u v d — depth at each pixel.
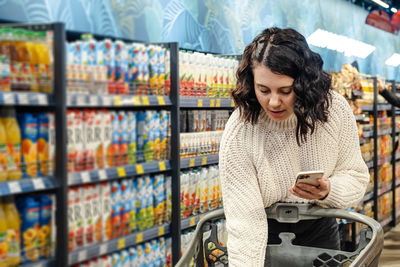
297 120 1.75
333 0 8.00
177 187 3.52
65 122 2.62
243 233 1.80
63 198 2.63
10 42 2.53
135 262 3.29
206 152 4.06
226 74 4.31
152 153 3.42
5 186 2.41
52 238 2.69
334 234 2.10
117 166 3.10
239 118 1.87
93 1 3.62
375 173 6.31
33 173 2.62
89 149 2.94
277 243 2.10
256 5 5.82
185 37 4.62
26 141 2.61
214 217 2.04
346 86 5.59
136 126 3.36
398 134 7.45
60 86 2.61
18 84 2.55
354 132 1.88
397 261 5.31
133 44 3.30
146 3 4.15
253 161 1.87
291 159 1.87
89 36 3.16
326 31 7.56
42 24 2.64
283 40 1.59
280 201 1.99
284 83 1.59
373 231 1.82
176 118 3.51
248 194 1.84
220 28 5.15
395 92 7.20
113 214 3.13
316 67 1.62
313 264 2.03
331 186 1.81
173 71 3.51
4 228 2.49
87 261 2.97
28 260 2.60
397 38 10.93
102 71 3.02
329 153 1.86
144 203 3.37
